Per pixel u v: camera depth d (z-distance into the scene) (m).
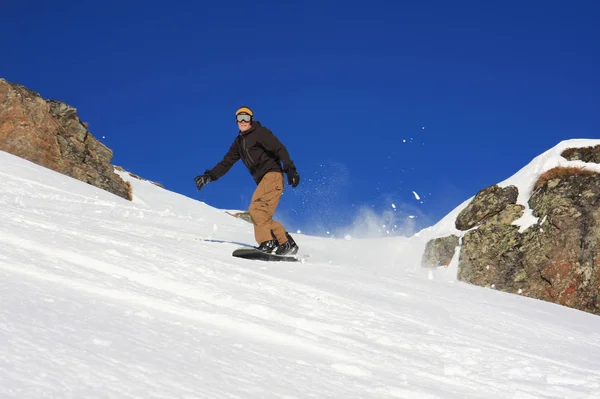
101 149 23.42
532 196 10.04
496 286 9.15
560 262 8.86
